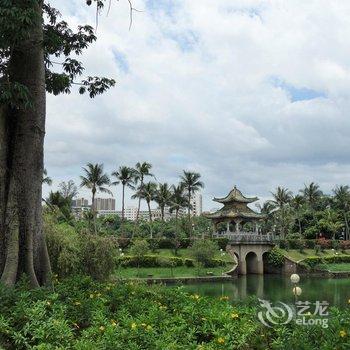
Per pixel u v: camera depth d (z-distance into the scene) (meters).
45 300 7.23
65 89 12.72
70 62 12.64
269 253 70.81
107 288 9.11
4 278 8.66
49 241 22.30
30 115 9.80
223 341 6.31
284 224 95.69
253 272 70.00
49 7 12.13
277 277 63.56
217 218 74.50
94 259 24.92
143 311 7.54
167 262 55.34
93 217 67.94
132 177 76.00
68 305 7.51
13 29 8.59
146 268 54.12
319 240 79.00
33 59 9.98
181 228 88.25
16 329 6.45
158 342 6.03
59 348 5.82
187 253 60.75
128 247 61.94
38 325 6.38
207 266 57.19
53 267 22.12
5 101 8.93
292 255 73.25
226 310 7.44
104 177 68.38
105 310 7.47
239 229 75.19
